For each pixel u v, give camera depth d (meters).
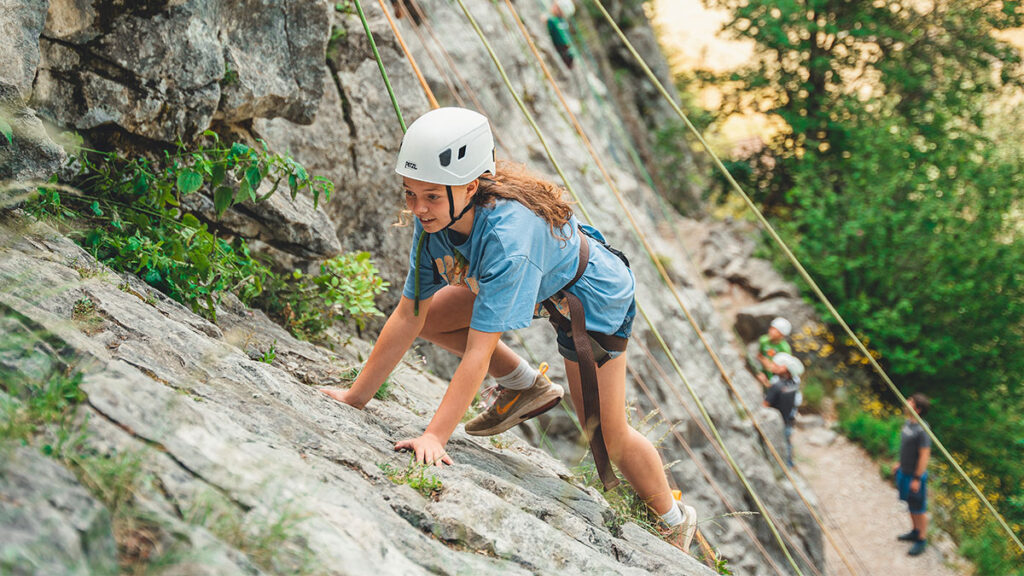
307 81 4.19
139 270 3.12
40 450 1.46
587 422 2.70
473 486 2.20
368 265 4.62
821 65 15.06
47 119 3.22
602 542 2.43
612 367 2.82
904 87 15.05
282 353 3.41
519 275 2.46
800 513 9.25
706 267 12.98
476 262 2.55
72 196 3.18
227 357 2.49
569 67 11.73
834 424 12.06
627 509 3.14
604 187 10.40
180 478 1.57
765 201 15.83
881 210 13.20
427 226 2.47
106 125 3.42
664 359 9.12
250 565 1.40
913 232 13.02
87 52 3.30
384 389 3.45
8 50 2.86
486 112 8.69
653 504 3.14
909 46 15.47
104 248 3.09
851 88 15.59
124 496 1.42
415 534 1.85
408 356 4.80
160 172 3.63
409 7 8.06
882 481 11.16
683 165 15.00
